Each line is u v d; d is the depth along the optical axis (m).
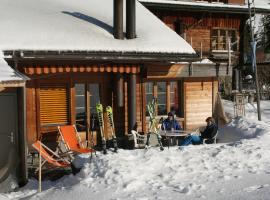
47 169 10.72
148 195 7.40
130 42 13.28
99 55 12.18
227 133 14.34
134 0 13.67
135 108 13.46
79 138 12.26
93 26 13.95
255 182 8.04
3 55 11.03
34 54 11.38
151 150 10.23
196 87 15.40
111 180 8.21
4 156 9.84
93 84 13.66
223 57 29.38
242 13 29.30
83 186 8.10
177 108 15.26
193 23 28.69
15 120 9.82
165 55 13.27
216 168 9.12
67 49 11.86
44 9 14.80
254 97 28.66
